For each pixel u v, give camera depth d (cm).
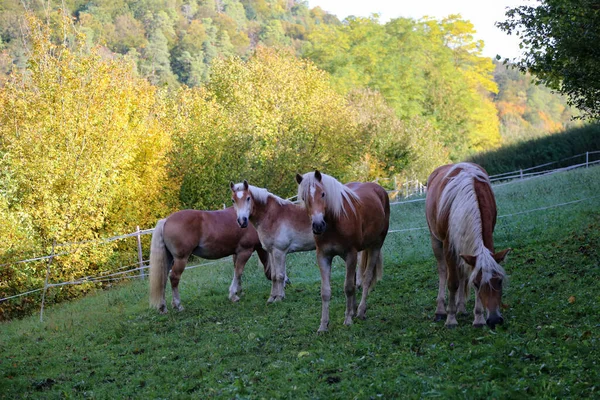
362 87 5497
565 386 513
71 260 1728
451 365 597
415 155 3891
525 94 10638
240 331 888
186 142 2531
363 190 893
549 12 1009
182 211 1095
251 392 617
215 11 12088
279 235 1045
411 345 687
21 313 1653
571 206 1479
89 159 1862
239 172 2492
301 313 950
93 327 1073
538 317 723
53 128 1877
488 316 639
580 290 802
